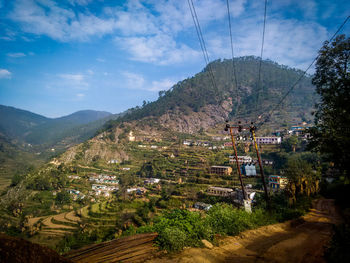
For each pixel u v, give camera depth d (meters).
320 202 26.08
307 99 180.00
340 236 7.54
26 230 57.03
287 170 27.47
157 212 51.00
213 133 160.00
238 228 10.34
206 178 72.12
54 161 131.62
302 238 10.83
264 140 94.81
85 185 98.50
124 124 186.50
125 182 92.00
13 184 105.94
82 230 51.50
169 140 161.38
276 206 19.16
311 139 9.66
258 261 6.88
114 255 5.40
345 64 13.52
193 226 8.09
